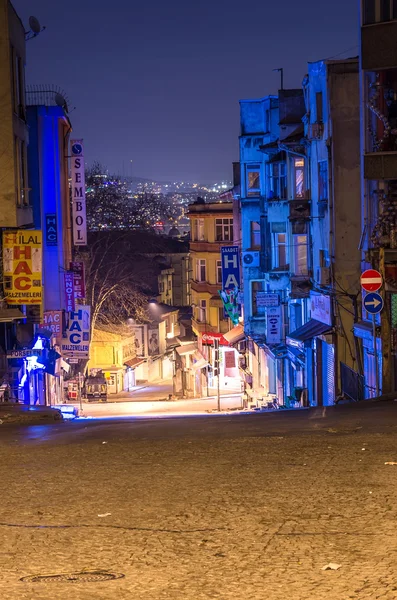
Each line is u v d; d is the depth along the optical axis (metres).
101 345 79.75
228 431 17.14
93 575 6.39
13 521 8.35
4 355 37.72
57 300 51.12
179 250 114.31
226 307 63.41
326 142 36.09
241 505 8.62
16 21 34.94
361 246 30.03
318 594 5.73
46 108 49.25
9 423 25.66
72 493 9.70
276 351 46.66
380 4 29.12
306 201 41.09
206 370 73.25
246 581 6.09
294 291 41.47
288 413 25.00
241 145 54.66
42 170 49.59
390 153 28.83
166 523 8.00
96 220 90.44
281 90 44.84
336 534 7.29
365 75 29.75
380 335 28.77
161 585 6.07
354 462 11.03
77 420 29.55
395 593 5.68
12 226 33.69
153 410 55.62
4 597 5.88
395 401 24.91
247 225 55.00
